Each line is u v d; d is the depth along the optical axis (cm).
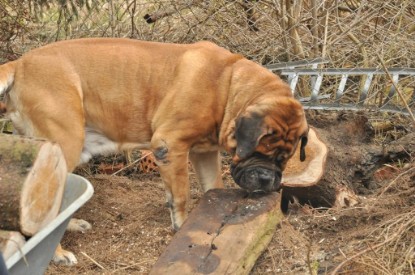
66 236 299
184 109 282
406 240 263
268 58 425
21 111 287
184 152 286
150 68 290
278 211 269
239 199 267
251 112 260
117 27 421
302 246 271
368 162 324
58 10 416
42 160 221
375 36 421
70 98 284
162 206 322
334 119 350
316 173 298
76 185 236
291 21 416
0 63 407
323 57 400
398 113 368
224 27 423
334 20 438
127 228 302
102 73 290
